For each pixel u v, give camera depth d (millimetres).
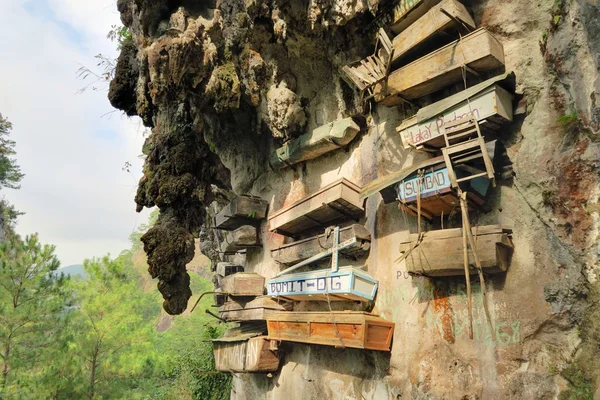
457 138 3891
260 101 6410
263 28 5902
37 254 9617
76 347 9734
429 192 3943
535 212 3600
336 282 4902
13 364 8648
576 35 3359
